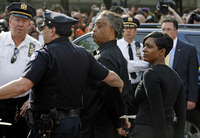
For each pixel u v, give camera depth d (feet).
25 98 12.89
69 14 26.99
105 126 10.60
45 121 8.92
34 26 22.40
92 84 10.45
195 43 16.72
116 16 10.85
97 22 10.76
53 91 8.97
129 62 14.89
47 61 8.86
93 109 10.46
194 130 16.11
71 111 9.29
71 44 9.52
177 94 10.57
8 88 8.23
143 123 10.19
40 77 8.71
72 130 9.20
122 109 10.51
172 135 10.39
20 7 12.46
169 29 15.25
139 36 17.12
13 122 13.03
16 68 12.68
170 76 10.30
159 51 10.69
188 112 16.03
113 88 10.16
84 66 9.45
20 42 12.84
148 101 10.11
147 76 10.11
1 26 18.85
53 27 9.27
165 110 10.25
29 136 9.53
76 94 9.34
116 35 10.92
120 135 11.30
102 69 9.79
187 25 17.94
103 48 10.79
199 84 16.22
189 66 15.35
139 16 22.86
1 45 12.68
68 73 9.11
